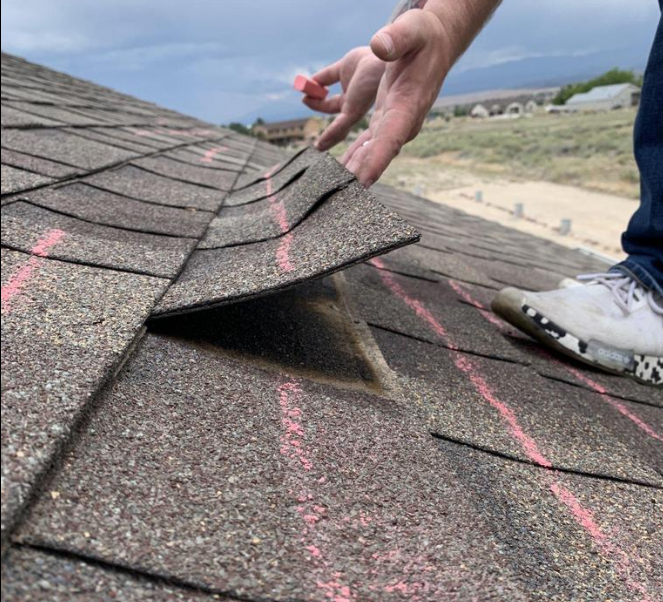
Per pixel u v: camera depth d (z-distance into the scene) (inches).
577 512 39.8
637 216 72.1
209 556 26.1
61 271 49.3
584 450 49.9
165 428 33.9
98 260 53.3
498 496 38.7
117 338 39.5
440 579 28.8
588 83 3004.4
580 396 64.7
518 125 2050.9
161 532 26.5
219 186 117.3
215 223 81.5
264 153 281.1
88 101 218.8
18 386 31.1
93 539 24.9
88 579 23.2
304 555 27.9
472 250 168.7
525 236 347.6
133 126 189.8
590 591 31.9
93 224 67.1
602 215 787.4
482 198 950.4
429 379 54.6
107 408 33.6
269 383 42.9
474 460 42.4
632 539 38.6
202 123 376.5
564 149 1328.7
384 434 40.6
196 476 30.9
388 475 36.0
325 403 42.5
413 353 60.0
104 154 113.0
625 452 52.0
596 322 71.1
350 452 37.3
